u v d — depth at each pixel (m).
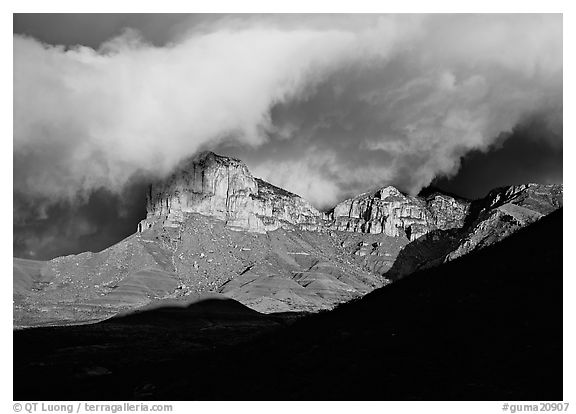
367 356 81.06
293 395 75.19
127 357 172.75
